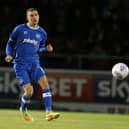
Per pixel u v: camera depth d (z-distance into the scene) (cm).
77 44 5997
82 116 4038
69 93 5053
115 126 3234
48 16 6316
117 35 5991
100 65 5372
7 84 5084
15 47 3061
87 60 5378
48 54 5459
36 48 3064
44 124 3195
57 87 5066
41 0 6381
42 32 3100
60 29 6216
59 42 6016
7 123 3219
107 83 4997
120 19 6103
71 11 6297
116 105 4981
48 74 5078
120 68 3012
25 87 3003
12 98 5075
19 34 3031
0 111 4328
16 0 6419
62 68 5412
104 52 5869
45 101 3036
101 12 6209
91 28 6128
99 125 3269
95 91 5016
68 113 4388
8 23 6275
